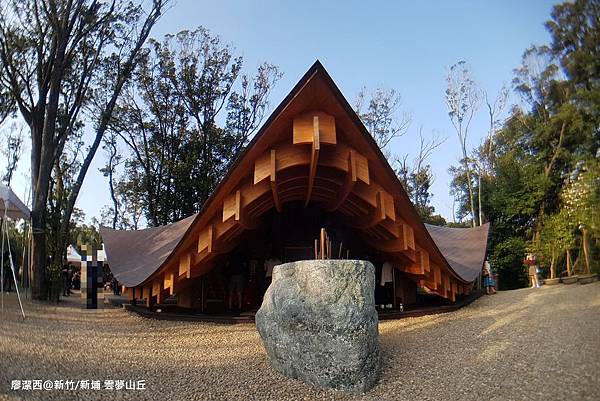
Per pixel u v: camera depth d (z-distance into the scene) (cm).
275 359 705
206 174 3073
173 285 1233
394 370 717
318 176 1174
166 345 913
